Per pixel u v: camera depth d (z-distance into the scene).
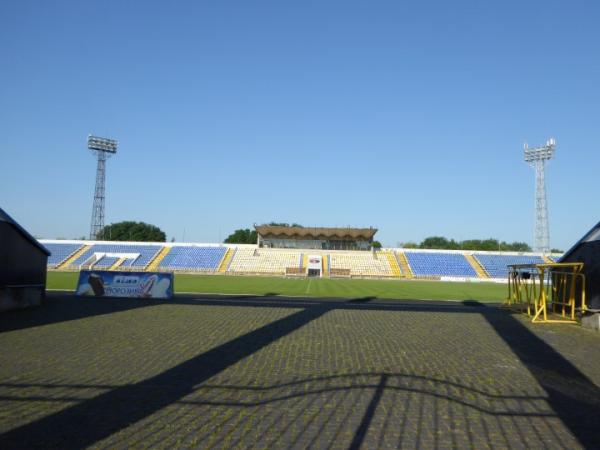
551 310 23.95
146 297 27.73
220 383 8.97
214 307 22.77
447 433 6.65
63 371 9.71
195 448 5.89
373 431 6.64
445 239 140.75
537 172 75.12
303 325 16.92
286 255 74.06
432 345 13.61
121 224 111.44
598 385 9.63
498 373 10.39
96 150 79.88
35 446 5.87
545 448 6.20
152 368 10.09
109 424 6.70
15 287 20.89
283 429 6.63
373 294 35.72
